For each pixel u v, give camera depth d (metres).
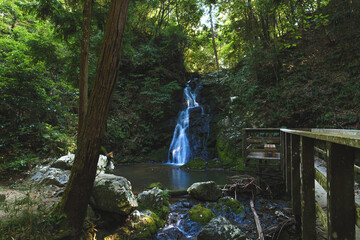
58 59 4.60
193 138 11.16
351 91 7.52
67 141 7.23
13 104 6.27
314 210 2.28
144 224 3.33
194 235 3.45
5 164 5.38
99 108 2.57
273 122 8.52
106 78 2.56
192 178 6.85
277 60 9.88
